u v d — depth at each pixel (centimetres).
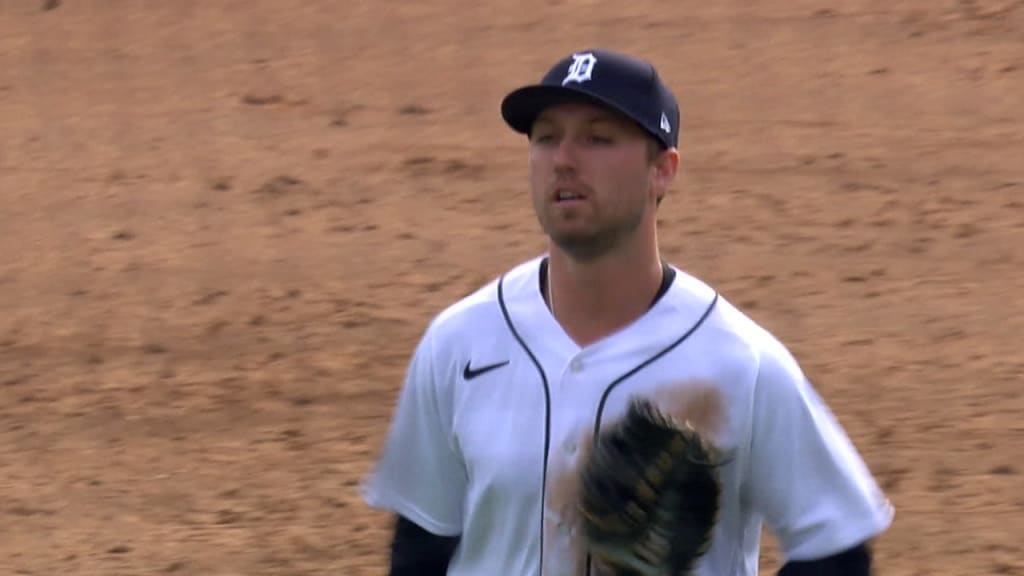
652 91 1146
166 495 3180
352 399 3609
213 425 3519
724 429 1152
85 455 3397
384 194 4950
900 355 3716
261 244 4616
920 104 5462
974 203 4644
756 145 5191
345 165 5216
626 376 1159
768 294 4106
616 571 1112
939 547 2817
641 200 1156
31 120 5869
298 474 3238
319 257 4497
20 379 3828
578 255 1164
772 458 1161
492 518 1199
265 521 3031
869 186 4806
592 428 1156
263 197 4988
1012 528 2877
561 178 1141
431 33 6525
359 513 3034
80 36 6781
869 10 6372
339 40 6519
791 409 1160
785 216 4606
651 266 1185
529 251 4469
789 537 1173
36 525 3064
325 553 2873
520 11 6694
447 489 1251
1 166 5409
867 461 3188
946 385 3541
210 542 2948
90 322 4156
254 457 3334
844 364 3681
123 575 2823
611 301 1176
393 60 6259
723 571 1173
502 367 1188
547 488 1166
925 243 4388
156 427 3525
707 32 6288
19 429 3550
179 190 5091
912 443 3262
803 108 5500
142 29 6806
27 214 4962
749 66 5916
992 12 6234
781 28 6262
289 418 3528
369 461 3278
